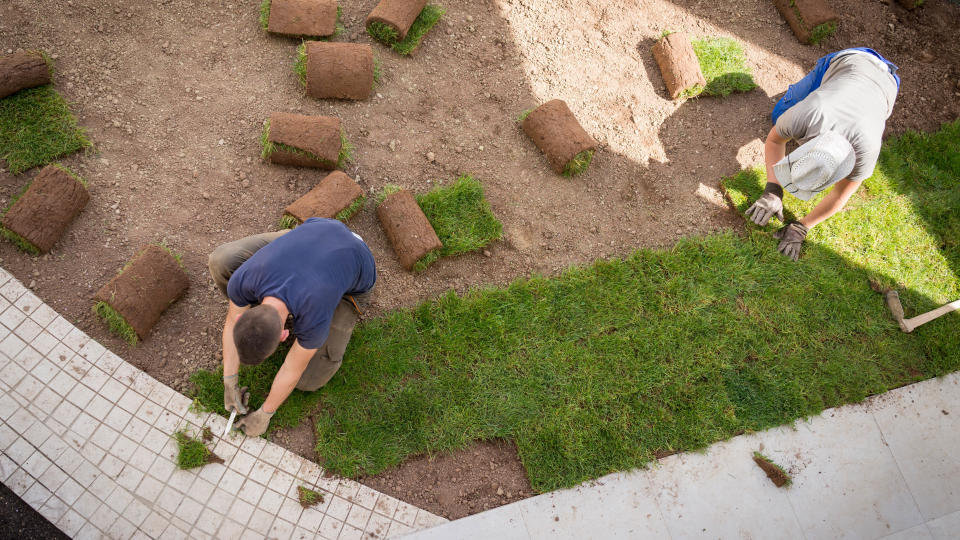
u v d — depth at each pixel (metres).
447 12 4.60
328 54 3.97
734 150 4.54
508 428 3.53
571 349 3.75
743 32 4.96
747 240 4.23
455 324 3.71
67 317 3.44
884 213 4.43
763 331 3.96
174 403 3.34
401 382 3.58
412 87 4.34
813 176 3.44
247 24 4.32
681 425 3.63
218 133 3.99
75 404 3.26
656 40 4.80
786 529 3.46
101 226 3.65
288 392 3.08
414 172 4.11
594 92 4.55
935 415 3.86
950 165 4.66
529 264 3.99
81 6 4.13
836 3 5.21
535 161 4.28
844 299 4.11
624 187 4.30
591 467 3.48
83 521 3.05
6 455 3.11
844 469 3.65
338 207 3.64
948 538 3.54
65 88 3.91
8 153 3.68
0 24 3.96
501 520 3.31
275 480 3.26
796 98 4.23
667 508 3.43
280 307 2.58
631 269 4.02
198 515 3.13
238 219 3.81
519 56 4.57
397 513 3.28
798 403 3.77
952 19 5.27
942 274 4.30
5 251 3.52
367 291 3.21
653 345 3.82
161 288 3.41
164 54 4.14
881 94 3.68
